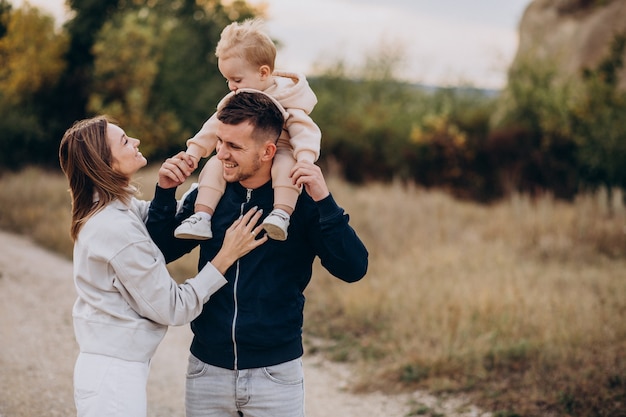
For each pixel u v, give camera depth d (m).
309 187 2.42
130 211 2.56
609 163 15.41
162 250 2.67
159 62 19.58
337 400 5.15
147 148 18.61
